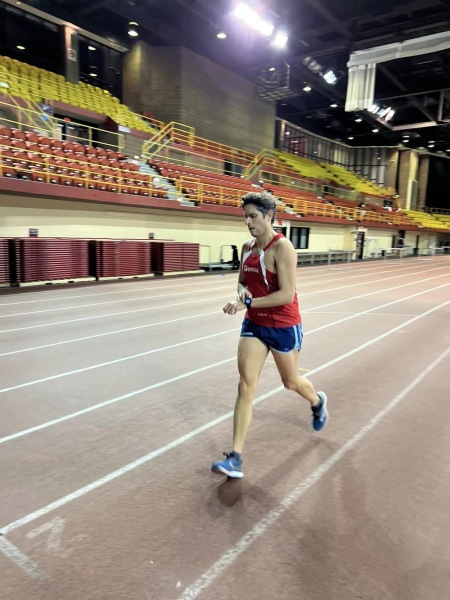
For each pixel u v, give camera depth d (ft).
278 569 7.32
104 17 77.66
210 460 10.95
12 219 45.16
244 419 10.07
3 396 14.98
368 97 74.33
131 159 69.56
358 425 13.12
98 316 29.58
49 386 16.01
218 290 44.70
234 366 18.78
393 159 145.59
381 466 10.77
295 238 89.35
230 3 66.39
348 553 7.74
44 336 23.59
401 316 31.32
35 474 10.18
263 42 80.12
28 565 7.34
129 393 15.42
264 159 101.55
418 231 138.00
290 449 11.55
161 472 10.36
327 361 19.81
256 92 100.53
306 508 9.03
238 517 8.70
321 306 35.63
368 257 114.52
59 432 12.35
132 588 6.86
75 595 6.71
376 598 6.75
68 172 51.47
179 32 82.64
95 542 7.93
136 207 58.18
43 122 63.67
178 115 85.15
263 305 9.55
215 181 78.13
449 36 65.51
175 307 33.88
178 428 12.72
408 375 17.94
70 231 50.85
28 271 42.83
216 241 72.43
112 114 74.33
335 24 69.82
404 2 63.93
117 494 9.44
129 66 85.15
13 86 61.93
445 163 157.07
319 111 116.57
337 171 135.44
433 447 11.80
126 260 52.49
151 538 8.04
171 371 17.97
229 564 7.43
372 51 72.90
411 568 7.40
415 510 9.02
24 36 71.92
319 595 6.79
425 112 109.70
